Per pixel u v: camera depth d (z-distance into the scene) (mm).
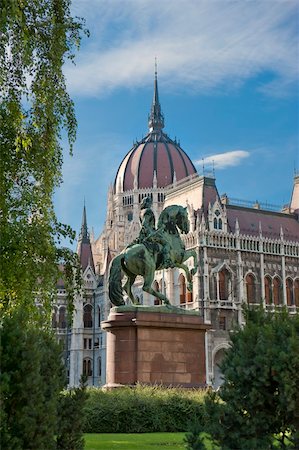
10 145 22281
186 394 24547
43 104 23266
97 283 132750
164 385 27906
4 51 21781
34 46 23109
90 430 22359
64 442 14664
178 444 18875
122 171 153250
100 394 24234
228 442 13359
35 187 23422
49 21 23750
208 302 91875
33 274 22391
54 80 23797
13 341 13156
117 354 28375
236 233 97812
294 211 113375
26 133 22531
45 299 23047
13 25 21484
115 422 22609
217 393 14516
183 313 29281
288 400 12812
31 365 13016
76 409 15000
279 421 13500
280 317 14891
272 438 13422
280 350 13398
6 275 21781
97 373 126062
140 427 22750
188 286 31000
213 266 94500
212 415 13609
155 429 22953
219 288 94562
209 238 95000
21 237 22250
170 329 28719
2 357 12930
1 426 12445
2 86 22203
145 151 152750
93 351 128625
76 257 25328
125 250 30234
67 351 128375
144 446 18266
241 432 13359
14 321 13523
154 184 146000
